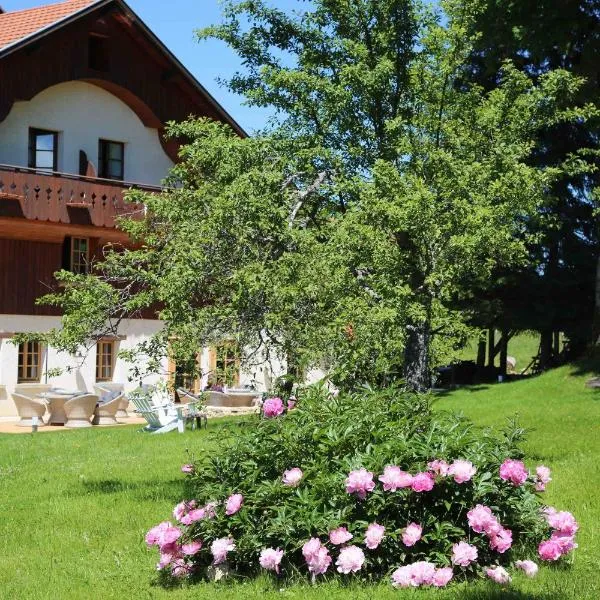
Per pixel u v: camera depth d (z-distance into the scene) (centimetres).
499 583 657
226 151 1155
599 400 1911
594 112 1418
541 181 1320
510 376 3681
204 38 1474
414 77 1347
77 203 2766
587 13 2070
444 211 1169
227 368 1056
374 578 686
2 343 2756
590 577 672
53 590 759
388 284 1086
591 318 3020
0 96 2734
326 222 1297
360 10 1383
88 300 1125
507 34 2072
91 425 2559
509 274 2900
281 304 1005
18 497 1228
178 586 734
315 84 1349
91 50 3009
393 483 678
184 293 1038
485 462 714
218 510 734
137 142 3138
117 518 1038
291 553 715
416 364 1302
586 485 1014
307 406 788
